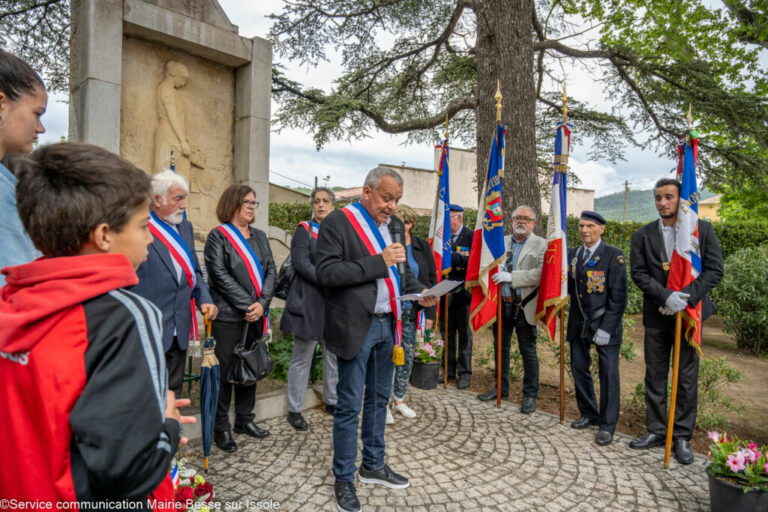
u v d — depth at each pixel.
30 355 0.83
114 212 0.92
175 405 1.09
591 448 3.39
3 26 7.77
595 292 3.62
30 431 0.86
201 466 2.89
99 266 0.89
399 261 2.41
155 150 4.61
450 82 11.33
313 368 4.15
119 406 0.83
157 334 0.95
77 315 0.86
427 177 20.45
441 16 10.32
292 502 2.53
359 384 2.52
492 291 4.19
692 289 3.10
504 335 4.39
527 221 4.26
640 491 2.80
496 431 3.65
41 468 0.85
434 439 3.46
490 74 7.41
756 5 9.42
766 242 12.29
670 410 3.10
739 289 6.90
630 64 9.91
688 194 3.16
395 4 9.59
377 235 2.62
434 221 4.91
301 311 3.39
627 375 5.56
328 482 2.75
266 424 3.58
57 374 0.82
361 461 3.07
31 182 0.90
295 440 3.31
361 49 10.60
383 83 11.45
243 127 5.21
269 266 3.47
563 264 3.80
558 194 3.88
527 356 4.10
